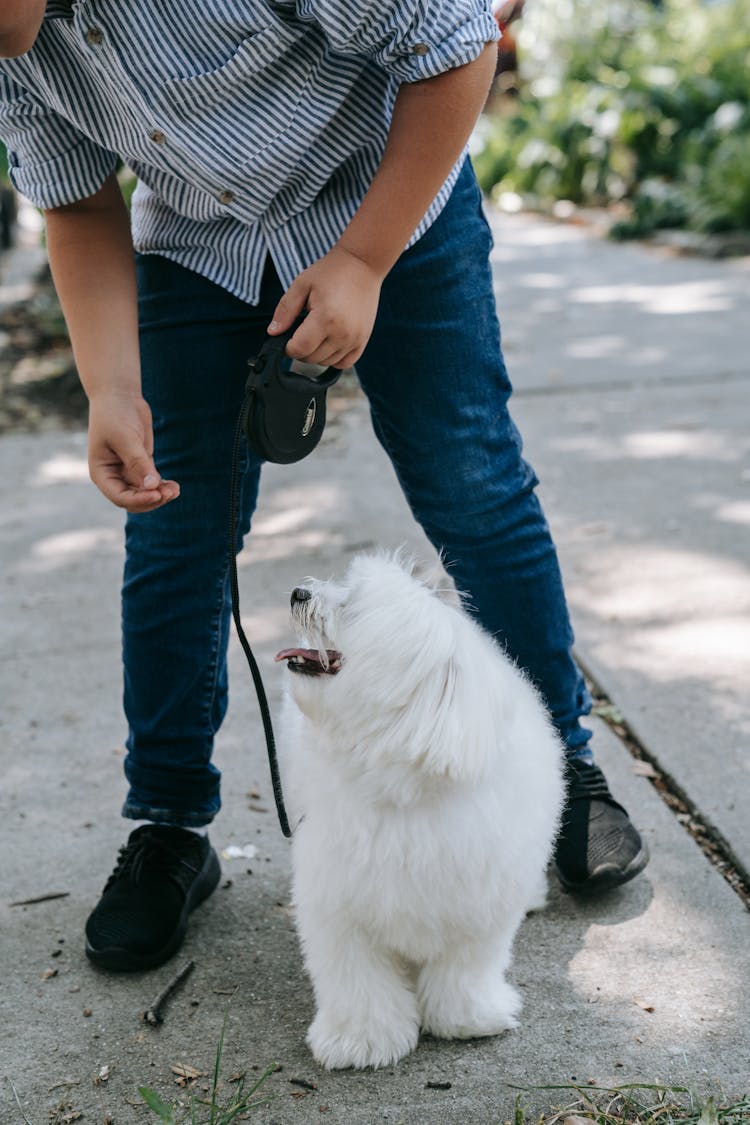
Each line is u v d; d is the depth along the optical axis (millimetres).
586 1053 1966
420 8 1718
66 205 2084
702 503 4398
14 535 4602
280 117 1872
